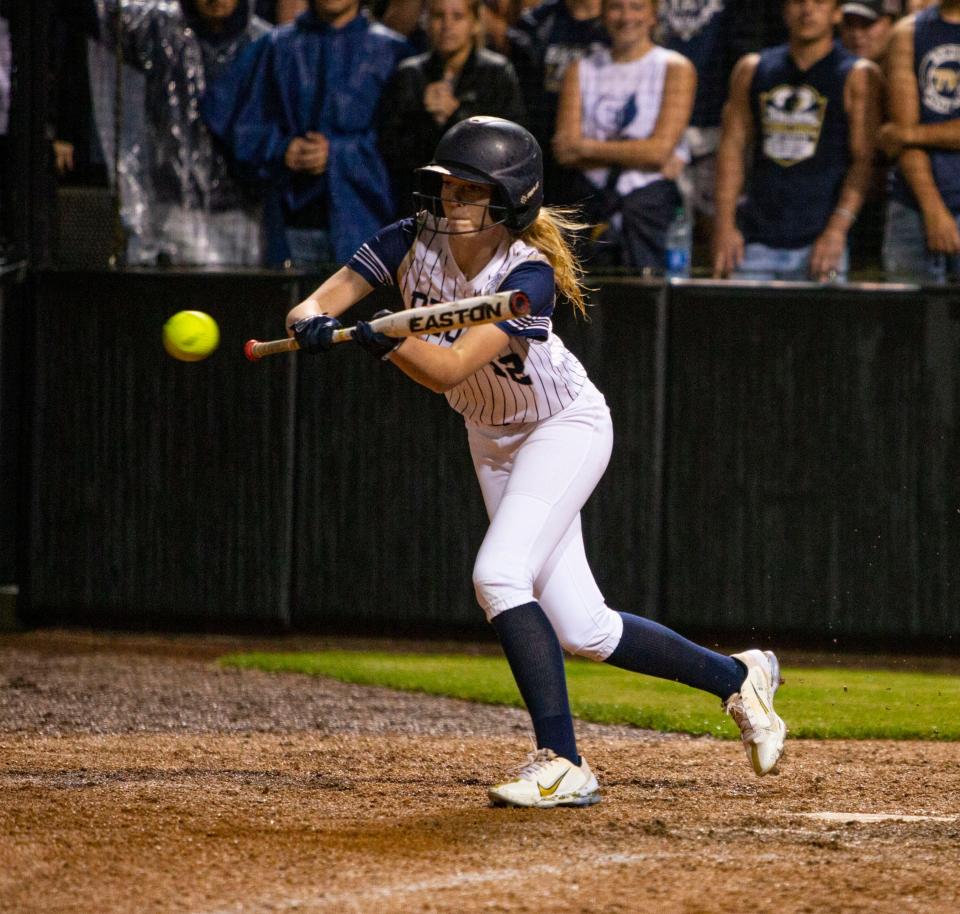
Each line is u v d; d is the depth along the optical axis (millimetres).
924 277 26391
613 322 26406
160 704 19938
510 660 11492
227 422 27359
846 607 26062
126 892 8812
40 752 15523
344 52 27469
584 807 11656
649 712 18938
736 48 26547
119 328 27562
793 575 26172
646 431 26422
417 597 26984
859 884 9023
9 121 28109
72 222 28344
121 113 27953
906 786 13547
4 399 28141
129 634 28094
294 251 27906
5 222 28203
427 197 10977
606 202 27062
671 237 26984
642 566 26453
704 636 26625
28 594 27984
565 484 11414
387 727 18109
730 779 13914
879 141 26250
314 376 27109
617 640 11969
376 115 27484
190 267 28047
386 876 9203
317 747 16156
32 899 8648
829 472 26094
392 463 26984
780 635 26250
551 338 11516
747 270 26859
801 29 26234
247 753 15578
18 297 28172
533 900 8578
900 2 25953
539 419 11531
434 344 10461
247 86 27766
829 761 15273
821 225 26547
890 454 25953
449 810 11500
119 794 12250
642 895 8711
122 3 27766
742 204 26781
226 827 10695
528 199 10961
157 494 27578
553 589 11789
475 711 19594
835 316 26000
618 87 26891
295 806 11695
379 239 11555
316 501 27203
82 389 27734
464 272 11297
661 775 14109
